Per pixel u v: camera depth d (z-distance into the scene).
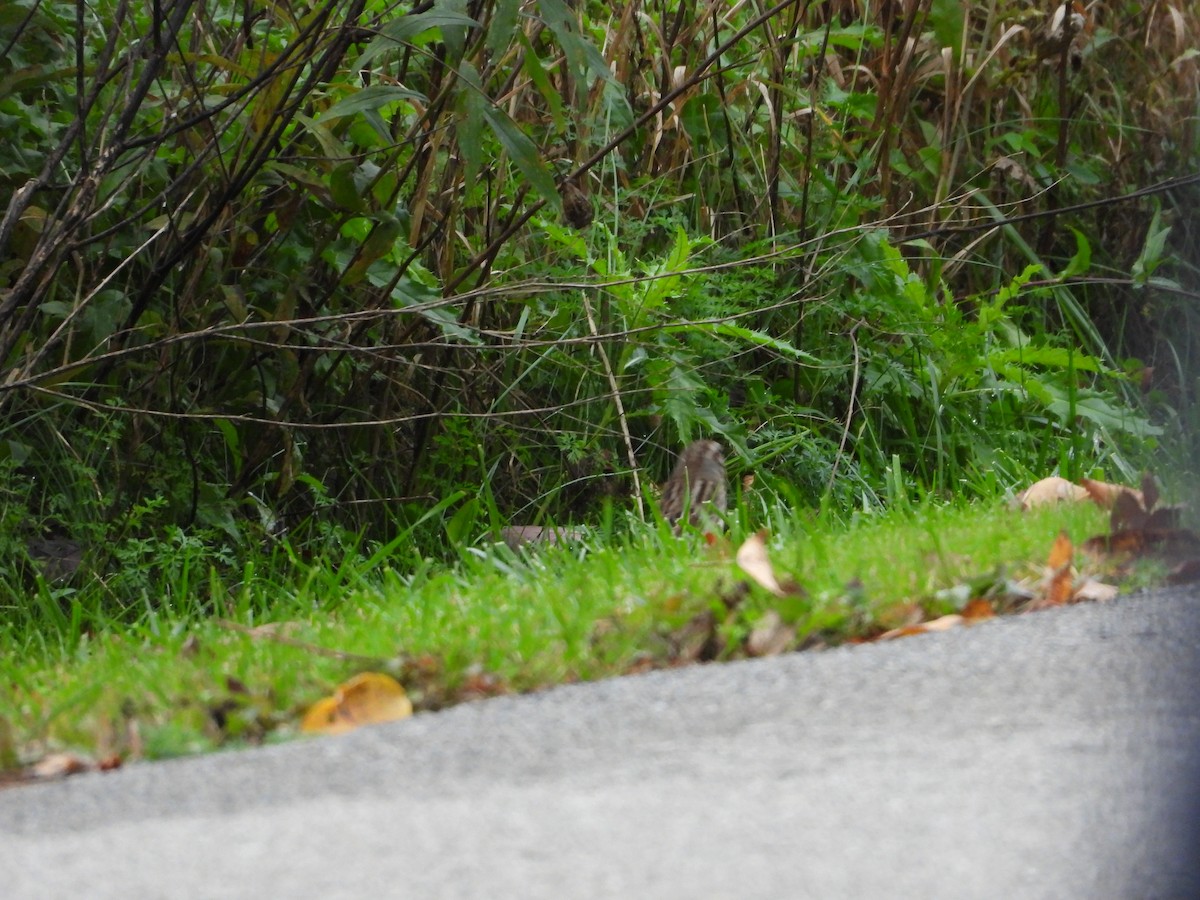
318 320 9.88
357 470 12.48
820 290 14.40
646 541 9.25
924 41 16.77
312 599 10.23
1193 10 17.92
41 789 4.63
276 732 5.58
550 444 13.41
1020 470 13.27
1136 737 4.59
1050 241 17.12
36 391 10.16
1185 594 6.84
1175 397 17.02
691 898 3.41
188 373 11.66
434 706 5.82
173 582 10.80
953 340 14.11
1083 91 17.95
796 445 13.62
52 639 9.75
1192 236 17.69
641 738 4.80
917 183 16.34
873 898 3.40
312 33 10.38
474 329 11.16
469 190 10.26
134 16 11.05
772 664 5.73
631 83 14.59
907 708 5.01
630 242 13.70
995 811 3.97
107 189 10.45
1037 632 6.10
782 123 15.03
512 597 7.52
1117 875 3.51
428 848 3.81
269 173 11.17
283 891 3.55
